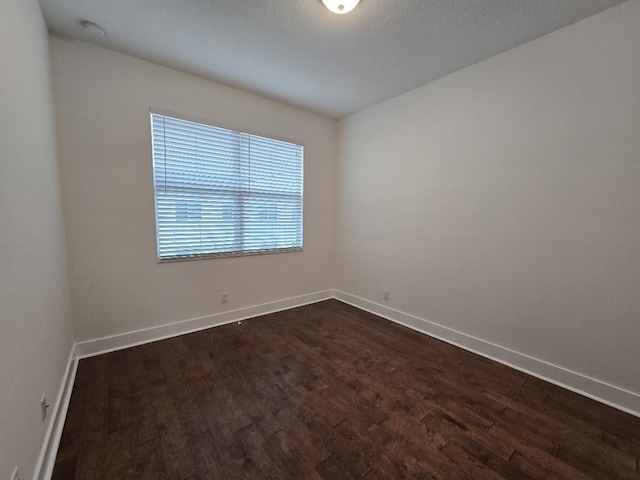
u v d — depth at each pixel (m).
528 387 1.94
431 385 1.96
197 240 2.77
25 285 1.14
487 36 1.98
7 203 1.00
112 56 2.21
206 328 2.87
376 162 3.30
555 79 1.92
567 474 1.29
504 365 2.23
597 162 1.78
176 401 1.74
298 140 3.43
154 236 2.51
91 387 1.86
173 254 2.64
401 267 3.07
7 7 1.10
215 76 2.62
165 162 2.53
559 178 1.93
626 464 1.35
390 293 3.21
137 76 2.33
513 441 1.47
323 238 3.85
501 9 1.71
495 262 2.30
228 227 2.97
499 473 1.29
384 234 3.25
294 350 2.44
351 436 1.49
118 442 1.41
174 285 2.66
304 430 1.53
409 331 2.88
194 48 2.18
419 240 2.88
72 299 2.17
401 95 2.97
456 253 2.56
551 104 1.95
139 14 1.80
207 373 2.05
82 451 1.36
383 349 2.48
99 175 2.22
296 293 3.62
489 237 2.32
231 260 3.02
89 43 2.11
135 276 2.44
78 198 2.14
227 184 2.92
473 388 1.92
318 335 2.76
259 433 1.50
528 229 2.10
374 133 3.31
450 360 2.30
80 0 1.67
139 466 1.29
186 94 2.57
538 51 1.99
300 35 2.00
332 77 2.62
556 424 1.59
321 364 2.21
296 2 1.69
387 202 3.20
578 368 1.90
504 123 2.19
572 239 1.90
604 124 1.74
